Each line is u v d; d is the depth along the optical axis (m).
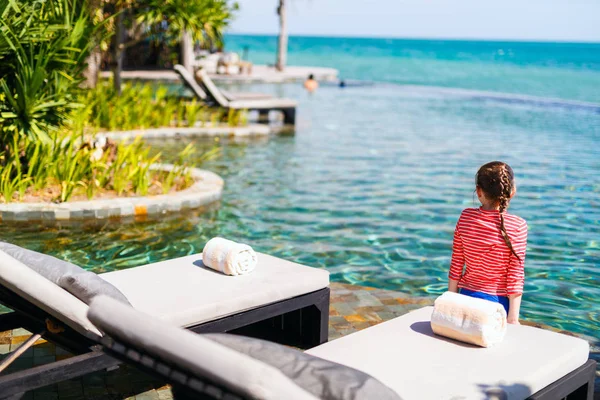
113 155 8.83
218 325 3.59
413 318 3.46
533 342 3.13
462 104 22.92
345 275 5.85
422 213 8.19
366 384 2.03
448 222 7.79
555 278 5.91
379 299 5.20
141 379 3.67
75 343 3.11
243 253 4.04
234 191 9.02
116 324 2.05
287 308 3.91
